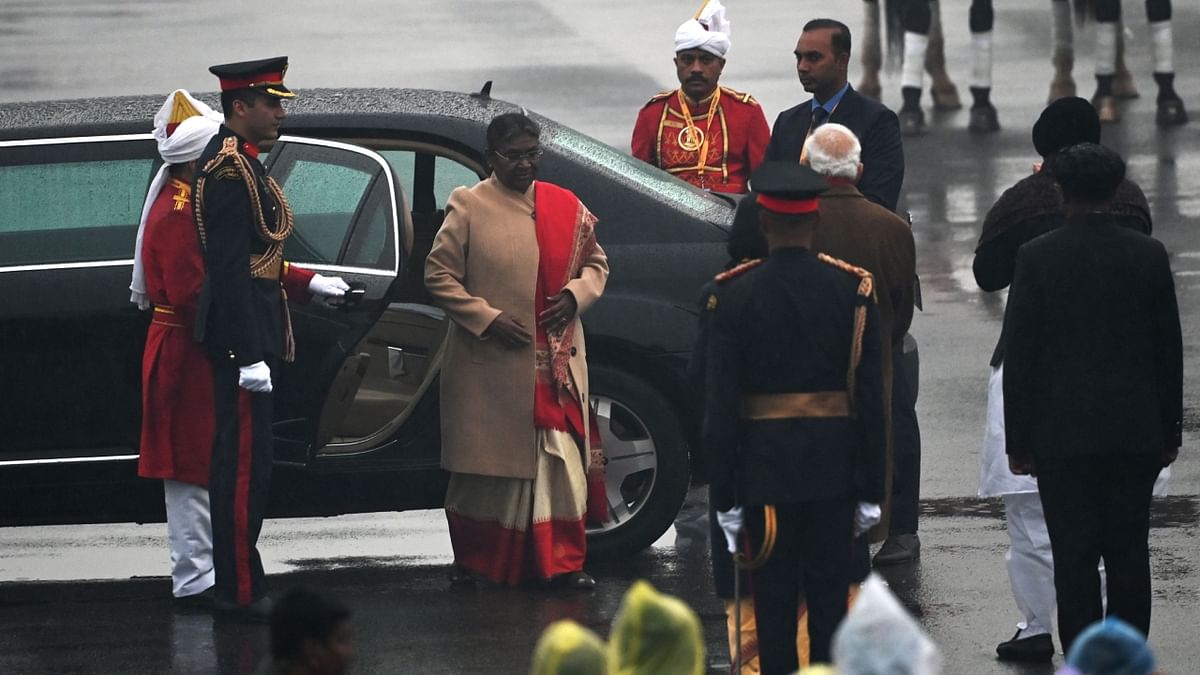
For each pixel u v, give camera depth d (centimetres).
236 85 2833
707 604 2872
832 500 2245
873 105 3269
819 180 2227
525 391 2948
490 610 2872
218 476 2841
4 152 3045
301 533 3412
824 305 2223
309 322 3011
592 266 2997
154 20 9181
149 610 2939
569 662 1334
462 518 2994
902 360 3080
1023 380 2412
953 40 8662
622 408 3089
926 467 3638
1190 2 9475
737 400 2230
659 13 9419
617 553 3117
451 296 2939
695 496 3538
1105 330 2384
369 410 3422
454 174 3294
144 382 2889
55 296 2981
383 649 2677
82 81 7638
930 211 5828
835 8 9375
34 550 3362
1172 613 2778
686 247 3098
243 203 2798
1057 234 2412
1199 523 3244
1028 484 2598
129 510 3059
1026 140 6844
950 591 2925
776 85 7438
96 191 3036
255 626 2841
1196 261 5144
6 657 2694
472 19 9244
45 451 3009
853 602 2458
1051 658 2620
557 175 3109
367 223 3038
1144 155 6475
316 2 9731
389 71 7819
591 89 7481
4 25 9125
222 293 2795
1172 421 2412
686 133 3722
